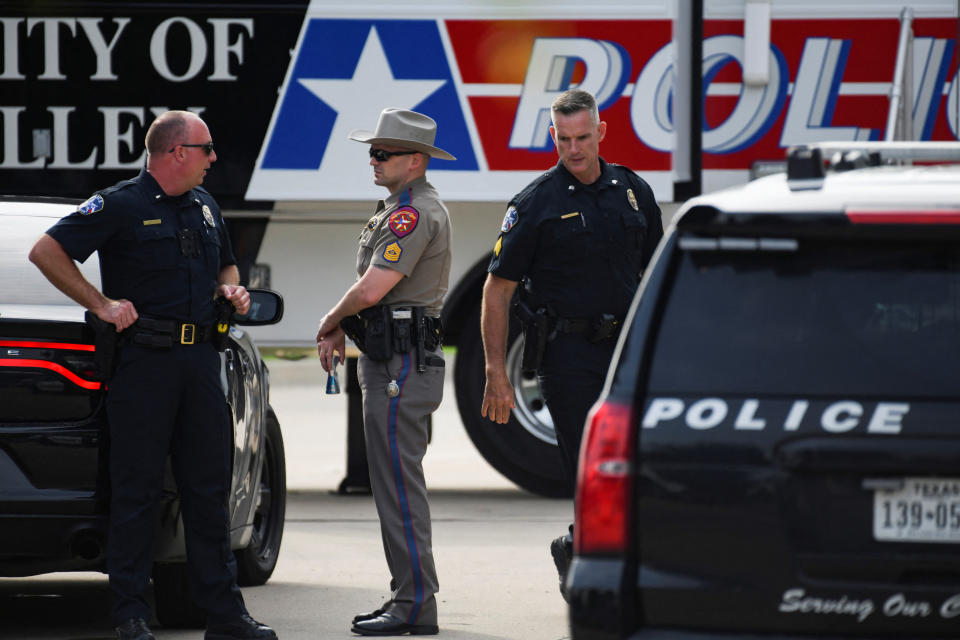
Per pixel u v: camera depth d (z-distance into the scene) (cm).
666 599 1111
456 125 2969
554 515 3064
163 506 1789
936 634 1083
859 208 1098
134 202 1733
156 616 2080
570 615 1134
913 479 1087
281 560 2561
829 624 1093
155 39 2956
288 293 3075
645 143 2950
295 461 4297
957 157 1364
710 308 1123
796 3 2961
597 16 2950
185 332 1748
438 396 1948
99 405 1750
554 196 1911
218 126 2975
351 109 2978
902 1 2941
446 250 1953
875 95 2964
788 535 1097
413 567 1923
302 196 2983
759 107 2994
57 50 2945
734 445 1105
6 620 2050
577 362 1909
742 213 1107
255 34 2967
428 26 2966
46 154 2947
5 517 1695
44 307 1797
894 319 1102
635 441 1123
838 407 1095
